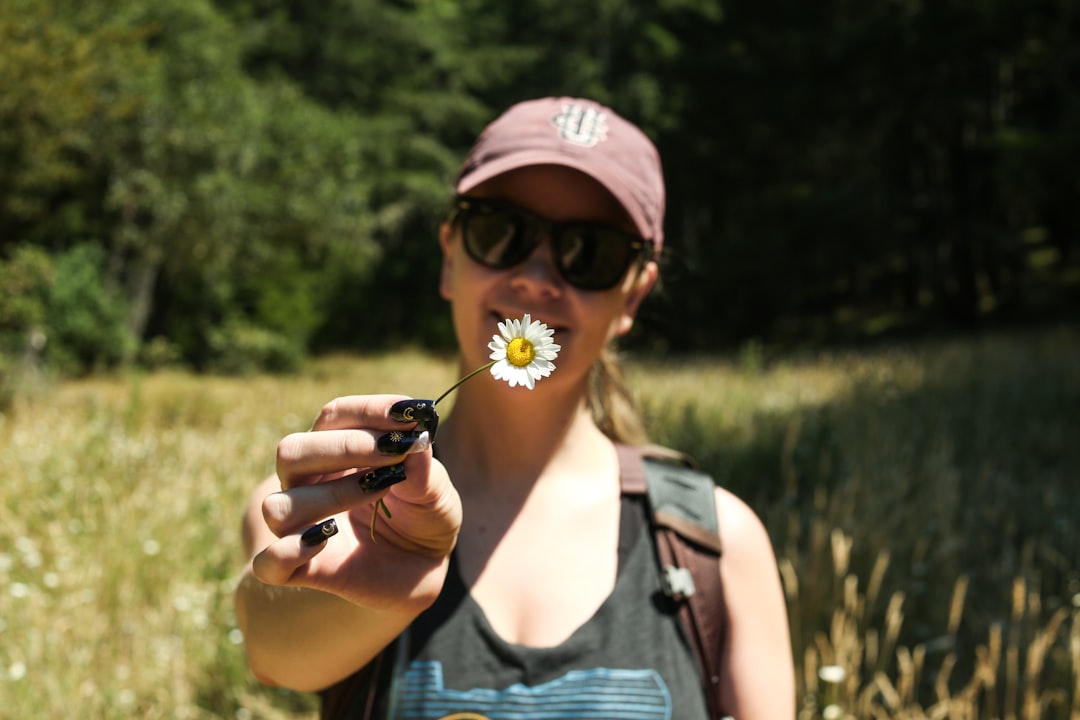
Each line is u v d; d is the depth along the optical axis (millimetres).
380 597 1072
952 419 8484
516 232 1470
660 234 1601
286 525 956
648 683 1308
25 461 5273
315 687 1304
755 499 5406
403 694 1296
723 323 35781
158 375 21500
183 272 25562
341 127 25984
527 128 1525
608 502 1456
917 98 30000
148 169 21188
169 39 24547
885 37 28766
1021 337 19609
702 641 1371
